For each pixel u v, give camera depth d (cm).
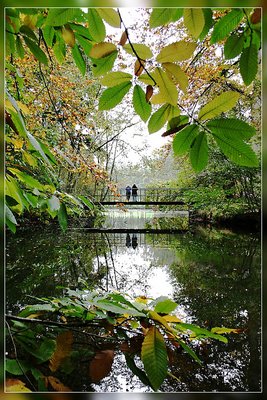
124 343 86
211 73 378
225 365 165
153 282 403
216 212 1243
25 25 77
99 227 1291
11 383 63
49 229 1008
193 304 301
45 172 114
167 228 1301
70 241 862
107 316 95
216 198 1148
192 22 58
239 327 234
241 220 1117
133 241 898
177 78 58
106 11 59
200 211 1448
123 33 59
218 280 414
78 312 103
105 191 1443
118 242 873
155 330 70
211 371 157
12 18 78
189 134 56
